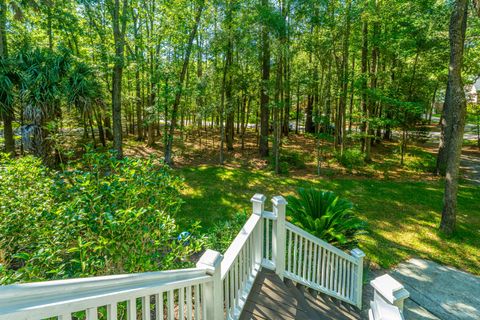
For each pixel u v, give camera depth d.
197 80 11.86
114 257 2.34
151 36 11.51
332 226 4.31
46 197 2.77
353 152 10.81
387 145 15.02
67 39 11.03
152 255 2.62
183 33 10.70
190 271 1.76
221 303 2.05
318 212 4.65
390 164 11.07
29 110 5.46
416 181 9.15
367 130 10.79
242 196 7.78
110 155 3.04
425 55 10.43
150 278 1.42
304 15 8.65
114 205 2.51
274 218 3.19
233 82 11.74
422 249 5.38
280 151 12.38
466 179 9.39
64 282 1.00
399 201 7.49
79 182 2.58
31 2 5.87
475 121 14.81
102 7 10.72
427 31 9.36
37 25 10.06
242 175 9.62
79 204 2.41
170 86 10.61
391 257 5.12
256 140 15.85
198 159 11.97
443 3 8.68
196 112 13.66
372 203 7.36
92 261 2.20
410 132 12.68
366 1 8.77
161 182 2.96
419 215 6.70
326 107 10.53
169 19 10.52
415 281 4.52
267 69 10.40
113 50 10.31
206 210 6.86
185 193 7.97
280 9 9.62
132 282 1.31
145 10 11.82
